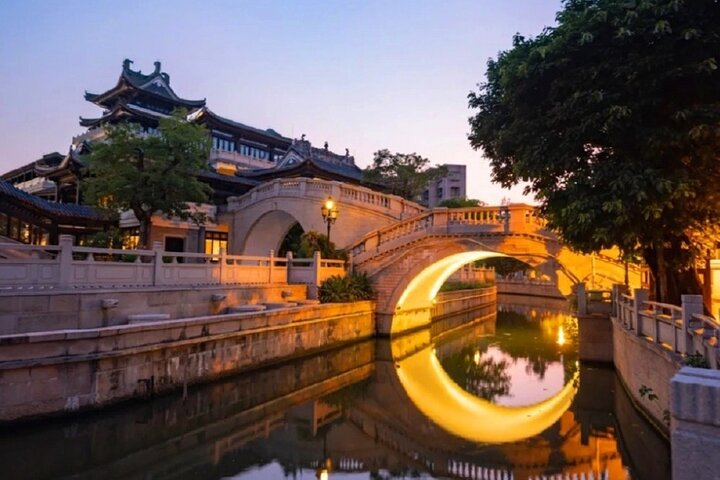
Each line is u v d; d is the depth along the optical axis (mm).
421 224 22453
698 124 9141
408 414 13117
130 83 41500
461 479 8742
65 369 9648
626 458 9664
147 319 13297
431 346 23547
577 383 15414
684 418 3299
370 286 23594
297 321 17391
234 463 9328
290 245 36250
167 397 11727
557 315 38781
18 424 8938
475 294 40438
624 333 13219
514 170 12445
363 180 37031
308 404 13797
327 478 8773
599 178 9992
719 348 6523
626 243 10672
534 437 11070
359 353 21328
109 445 9914
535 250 19344
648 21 9336
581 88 10430
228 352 13906
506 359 20531
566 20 10617
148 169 22484
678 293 12172
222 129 42875
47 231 25000
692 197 9648
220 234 33156
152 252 14953
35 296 11547
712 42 9039
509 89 11633
